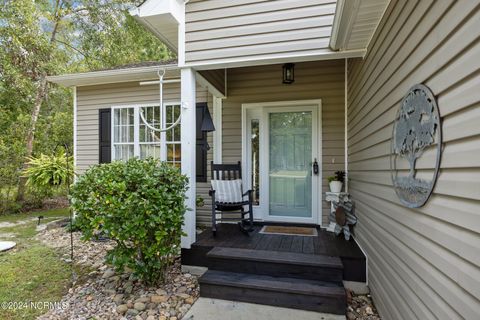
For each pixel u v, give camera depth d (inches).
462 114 45.2
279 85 179.8
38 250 166.2
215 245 132.7
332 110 171.6
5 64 297.0
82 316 99.0
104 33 378.0
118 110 229.9
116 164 121.8
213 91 174.4
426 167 58.1
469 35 43.1
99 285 121.2
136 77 216.8
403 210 72.4
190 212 133.4
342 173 163.3
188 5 131.4
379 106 94.2
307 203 178.5
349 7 85.2
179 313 99.3
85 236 111.3
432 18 55.3
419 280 62.4
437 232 53.8
